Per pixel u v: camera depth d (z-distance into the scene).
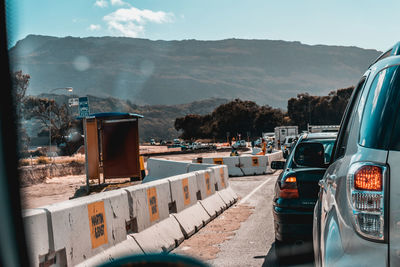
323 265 3.10
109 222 6.11
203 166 15.28
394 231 2.66
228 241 8.22
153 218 7.55
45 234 4.85
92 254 5.61
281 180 6.56
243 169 24.38
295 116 131.00
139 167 20.14
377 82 3.09
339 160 3.55
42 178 24.45
